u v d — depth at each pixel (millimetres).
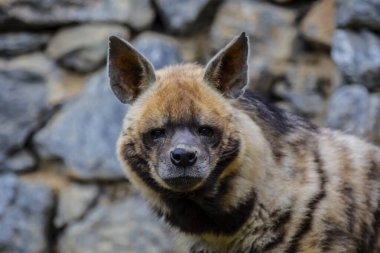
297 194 10070
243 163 9938
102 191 15672
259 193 10016
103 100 15719
